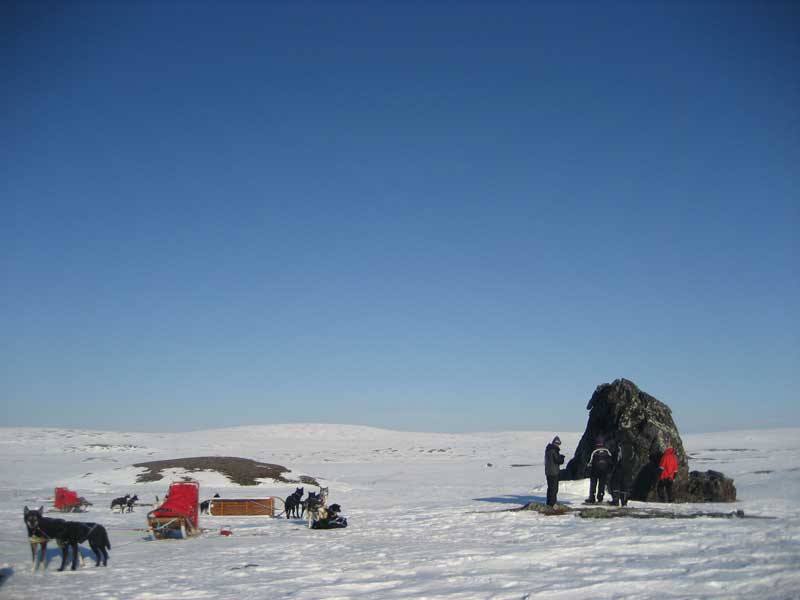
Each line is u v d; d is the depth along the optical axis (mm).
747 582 11117
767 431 116312
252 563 14500
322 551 15922
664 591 10797
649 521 18734
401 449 102750
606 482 25703
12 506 28516
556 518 20250
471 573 12789
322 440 118312
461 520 20859
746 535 15859
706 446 90375
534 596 10789
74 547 14094
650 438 25953
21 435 106812
